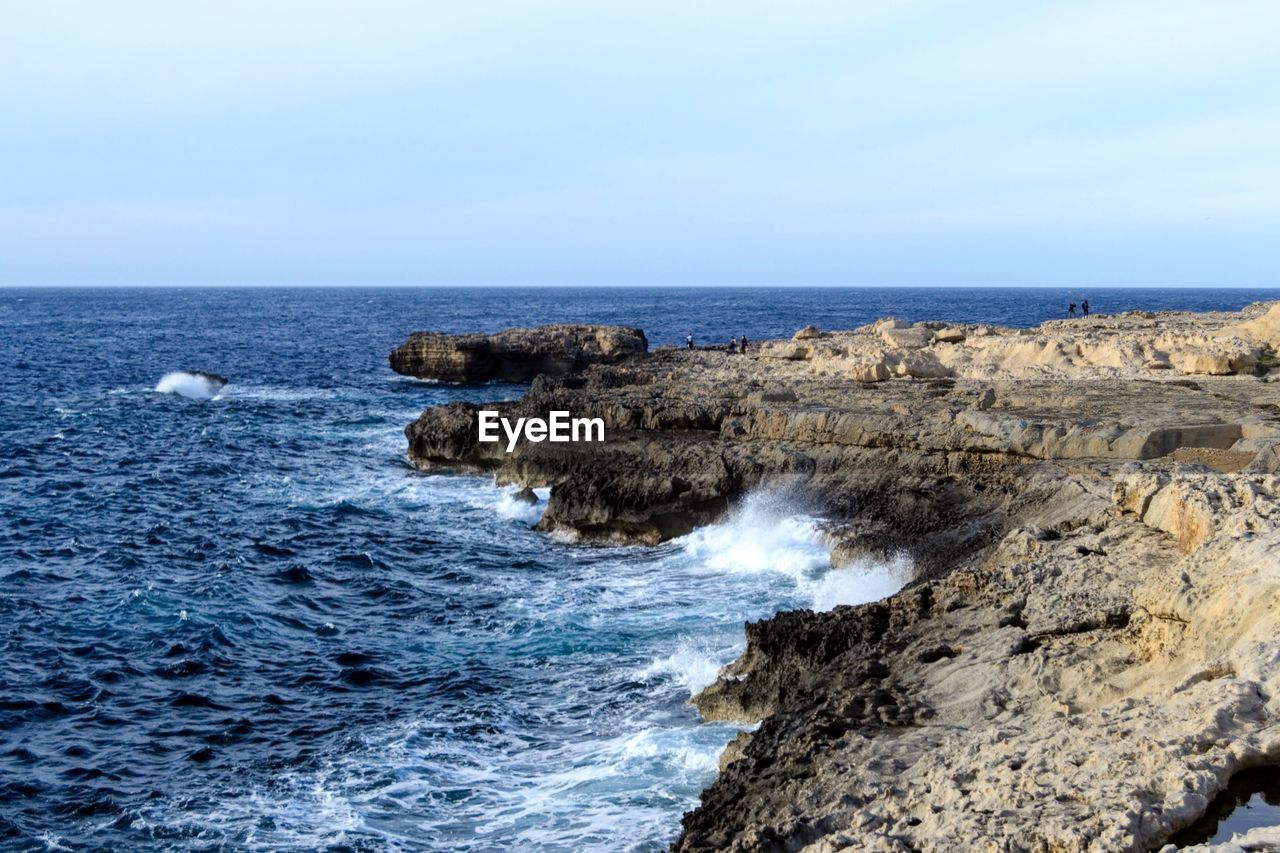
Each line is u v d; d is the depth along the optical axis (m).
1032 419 38.06
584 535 40.97
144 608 33.28
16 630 31.28
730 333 155.25
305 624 32.44
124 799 22.17
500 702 26.34
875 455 39.28
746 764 19.11
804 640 23.66
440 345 92.44
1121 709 16.14
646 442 45.78
